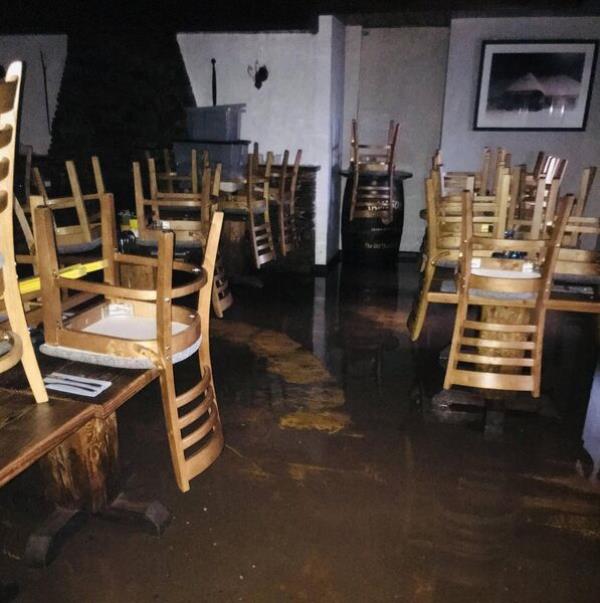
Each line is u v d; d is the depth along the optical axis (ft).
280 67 17.22
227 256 16.83
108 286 5.73
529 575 6.07
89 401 5.53
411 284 17.31
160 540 6.49
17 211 9.09
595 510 7.09
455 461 8.07
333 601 5.70
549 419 9.24
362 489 7.44
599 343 12.41
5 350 4.97
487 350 10.09
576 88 17.74
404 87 19.89
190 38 17.65
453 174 16.61
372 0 15.96
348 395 9.99
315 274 18.29
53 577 5.97
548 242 8.16
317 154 17.61
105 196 6.71
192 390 6.59
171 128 18.40
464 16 17.52
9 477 4.52
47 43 18.92
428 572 6.09
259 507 7.07
